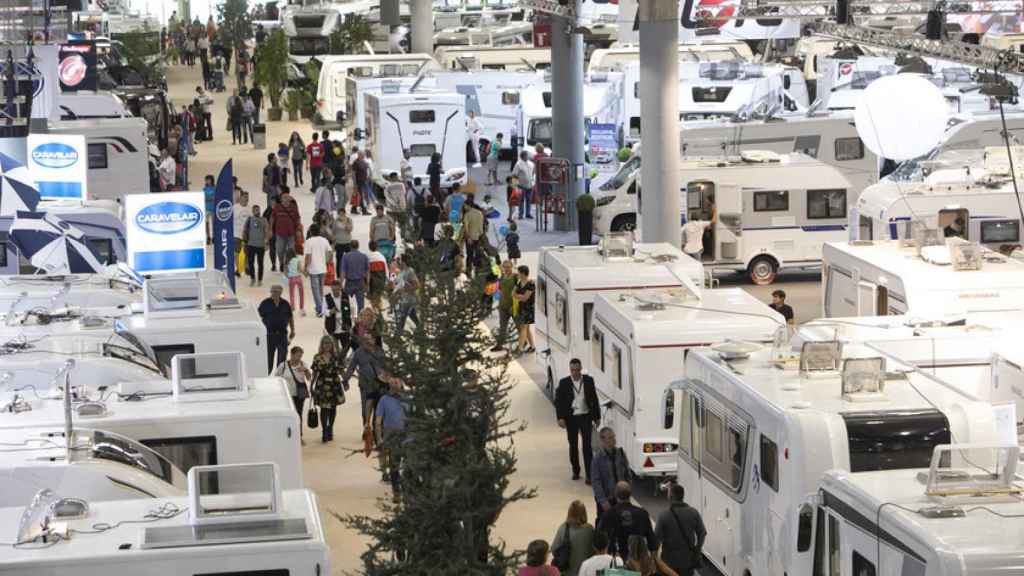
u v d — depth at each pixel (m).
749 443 18.12
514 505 22.89
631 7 38.78
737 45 66.75
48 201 34.78
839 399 17.56
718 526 19.52
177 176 55.12
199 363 18.45
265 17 112.94
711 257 40.78
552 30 48.75
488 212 40.84
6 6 36.94
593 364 25.70
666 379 22.77
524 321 32.72
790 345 20.31
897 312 27.06
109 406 17.92
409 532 13.65
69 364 19.09
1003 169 37.38
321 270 36.72
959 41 36.72
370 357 24.95
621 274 27.36
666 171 34.72
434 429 13.74
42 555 12.90
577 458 24.22
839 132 45.81
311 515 13.94
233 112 70.62
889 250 29.27
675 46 34.41
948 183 35.94
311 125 76.25
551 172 49.12
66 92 54.16
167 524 13.69
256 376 23.27
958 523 13.33
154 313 23.48
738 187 40.44
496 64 71.12
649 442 22.84
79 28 72.88
